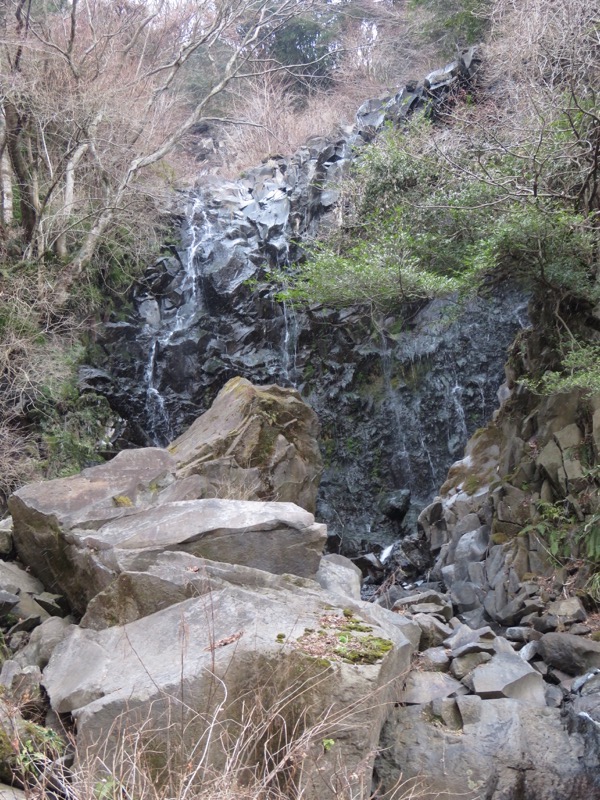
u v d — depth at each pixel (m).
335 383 12.16
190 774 2.95
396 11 23.38
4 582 4.88
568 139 7.16
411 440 11.23
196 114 14.15
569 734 3.68
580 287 7.16
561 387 6.62
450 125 11.75
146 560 4.37
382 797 3.46
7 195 12.65
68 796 2.77
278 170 16.80
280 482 7.34
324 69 25.48
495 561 6.54
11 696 3.59
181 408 12.86
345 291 8.67
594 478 6.36
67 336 12.30
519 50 7.29
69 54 12.10
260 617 3.75
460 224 8.30
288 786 3.09
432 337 11.14
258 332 13.11
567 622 5.48
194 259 14.01
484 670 4.11
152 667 3.53
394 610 6.03
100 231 12.76
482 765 3.54
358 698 3.24
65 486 5.47
